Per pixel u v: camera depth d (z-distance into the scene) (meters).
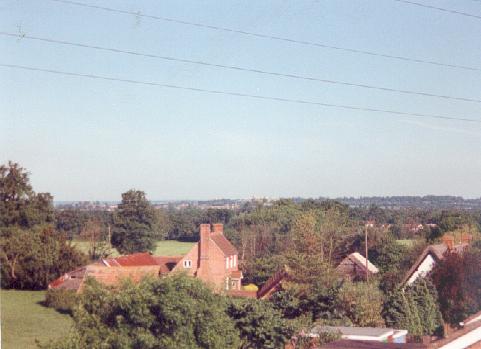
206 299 26.77
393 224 124.25
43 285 72.12
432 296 37.38
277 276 53.75
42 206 98.00
